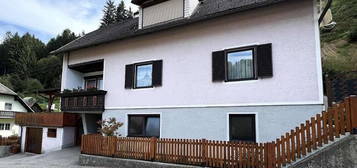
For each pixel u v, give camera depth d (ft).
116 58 45.44
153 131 39.58
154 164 31.76
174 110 37.27
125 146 35.24
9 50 274.36
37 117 60.95
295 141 23.52
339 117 21.99
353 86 28.45
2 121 107.45
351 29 82.48
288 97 28.84
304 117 27.73
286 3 30.17
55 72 239.50
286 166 23.43
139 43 42.78
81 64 50.60
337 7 105.50
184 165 29.63
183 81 37.01
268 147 24.45
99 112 47.34
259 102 30.53
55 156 46.91
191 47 36.96
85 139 39.60
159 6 42.93
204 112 34.45
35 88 216.95
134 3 45.09
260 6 30.25
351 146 20.95
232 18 33.81
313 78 27.71
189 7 39.52
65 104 51.21
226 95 32.94
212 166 27.91
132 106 41.86
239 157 26.20
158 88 39.40
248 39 32.22
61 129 56.13
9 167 38.27
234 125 32.17
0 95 108.58
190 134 35.19
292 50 29.22
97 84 55.98
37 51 287.48
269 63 30.30
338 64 61.93
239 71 32.68
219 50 34.30
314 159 22.09
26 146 63.98
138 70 42.78
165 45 39.70
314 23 28.32
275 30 30.53
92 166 36.86
